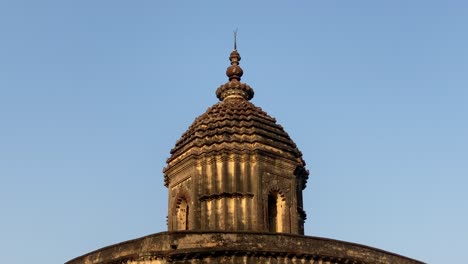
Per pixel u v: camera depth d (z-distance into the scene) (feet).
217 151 192.03
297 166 201.26
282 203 194.08
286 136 203.10
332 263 167.73
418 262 185.26
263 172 191.93
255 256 161.38
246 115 200.54
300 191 206.18
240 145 193.77
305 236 167.43
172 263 158.20
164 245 159.94
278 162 195.93
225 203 187.62
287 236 165.48
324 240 169.17
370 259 174.09
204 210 189.37
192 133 199.21
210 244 161.38
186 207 197.98
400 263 180.65
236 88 210.38
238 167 191.72
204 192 190.60
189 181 194.70
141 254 159.84
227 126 196.85
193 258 158.92
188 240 160.86
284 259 163.32
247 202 188.44
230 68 214.28
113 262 164.45
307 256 164.96
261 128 197.98
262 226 186.60
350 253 171.42
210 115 201.87
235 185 189.26
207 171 192.65
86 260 172.24
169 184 202.39
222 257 159.84
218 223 186.80
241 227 185.88
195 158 194.18
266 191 190.80
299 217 204.03
